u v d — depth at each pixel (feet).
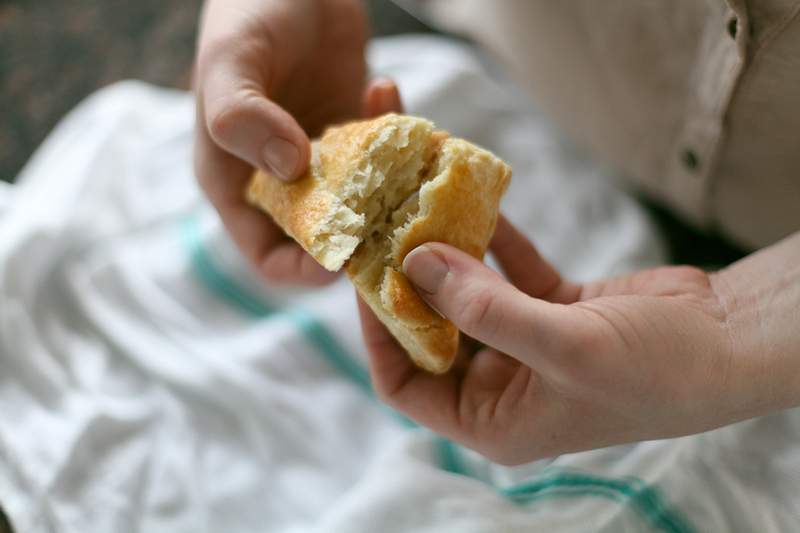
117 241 1.62
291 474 1.42
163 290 1.58
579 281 1.58
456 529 1.25
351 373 1.51
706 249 1.65
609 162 1.68
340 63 1.53
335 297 1.57
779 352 1.11
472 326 1.07
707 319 1.12
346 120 1.57
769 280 1.16
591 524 1.23
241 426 1.46
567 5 1.47
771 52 1.26
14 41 1.95
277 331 1.52
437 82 1.78
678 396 1.08
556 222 1.65
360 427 1.47
